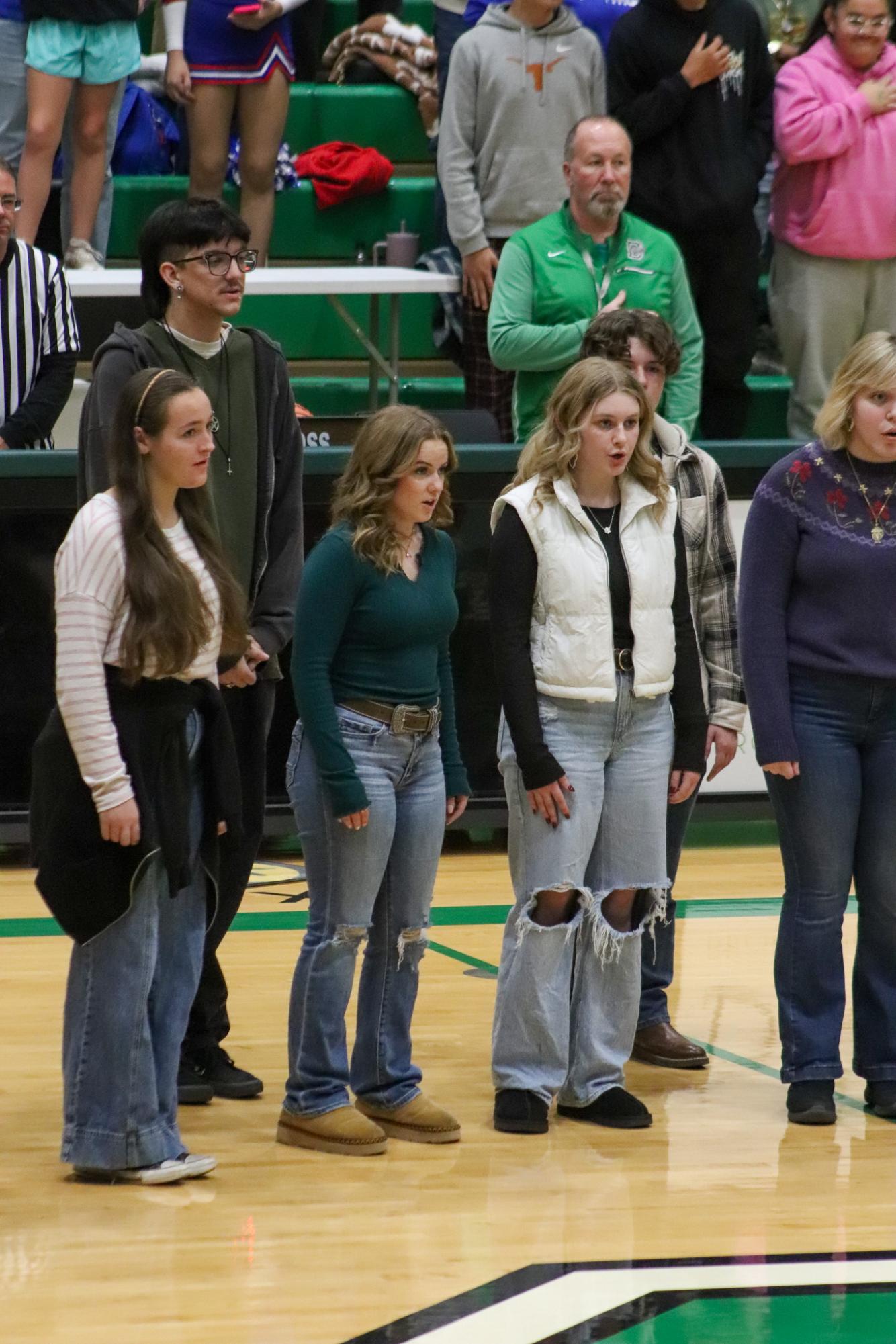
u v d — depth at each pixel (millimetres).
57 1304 9195
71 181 22516
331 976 11633
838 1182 11281
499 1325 9031
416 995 12117
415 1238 10203
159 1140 10992
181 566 10406
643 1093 13125
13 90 22188
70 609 10312
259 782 12547
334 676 11484
